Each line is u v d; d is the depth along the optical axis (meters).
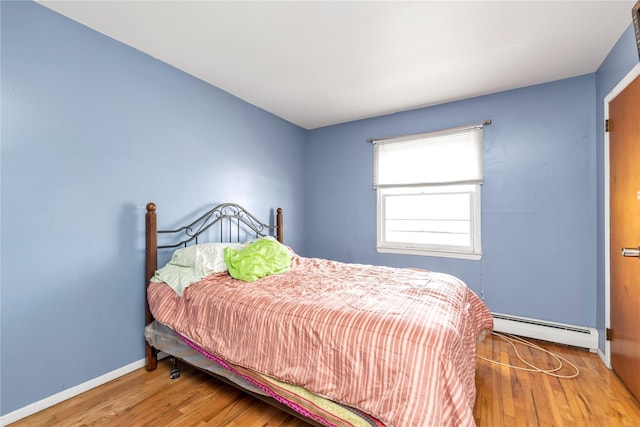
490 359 2.19
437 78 2.47
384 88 2.67
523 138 2.62
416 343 1.11
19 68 1.55
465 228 2.93
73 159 1.76
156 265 2.10
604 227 2.15
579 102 2.41
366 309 1.37
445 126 2.99
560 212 2.48
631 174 1.74
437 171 3.03
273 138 3.35
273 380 1.41
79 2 1.60
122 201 2.00
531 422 1.52
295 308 1.44
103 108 1.89
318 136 3.85
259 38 1.93
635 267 1.69
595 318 2.35
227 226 2.78
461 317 1.46
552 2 1.58
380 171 3.38
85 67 1.81
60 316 1.71
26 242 1.58
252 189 3.07
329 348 1.25
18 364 1.55
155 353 2.07
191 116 2.45
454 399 1.03
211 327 1.67
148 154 2.15
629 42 1.76
